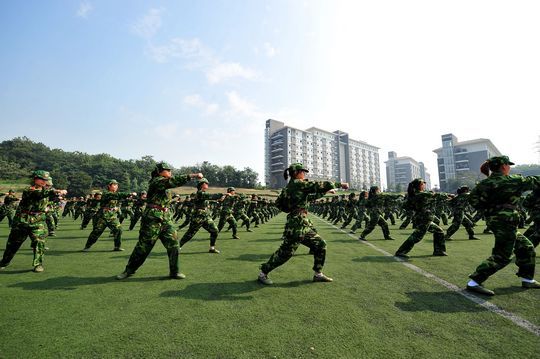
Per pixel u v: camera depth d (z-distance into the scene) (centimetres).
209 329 298
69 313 339
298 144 10231
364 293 414
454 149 10956
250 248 838
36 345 266
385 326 306
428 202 679
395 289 433
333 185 458
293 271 548
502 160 434
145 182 9188
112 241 985
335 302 377
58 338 279
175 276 494
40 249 555
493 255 416
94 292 416
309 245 479
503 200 418
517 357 247
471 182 8825
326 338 280
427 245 866
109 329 298
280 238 1078
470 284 421
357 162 12781
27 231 553
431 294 410
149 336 283
